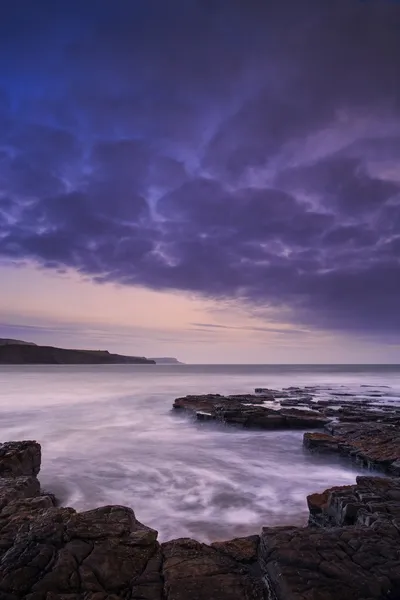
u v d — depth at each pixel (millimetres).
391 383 71500
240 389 56000
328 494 10641
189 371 139625
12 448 14117
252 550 7699
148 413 32906
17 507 8578
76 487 14398
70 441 22391
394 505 8742
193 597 5852
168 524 10992
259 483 14969
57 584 5926
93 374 106375
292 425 25578
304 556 6406
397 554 6488
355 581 5805
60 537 7117
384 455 16391
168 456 19109
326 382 74500
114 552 6809
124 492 13852
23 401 40844
